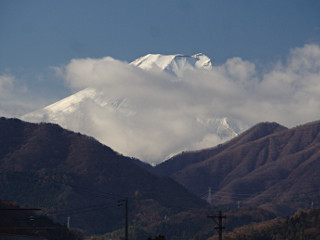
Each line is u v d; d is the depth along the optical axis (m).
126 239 189.38
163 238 174.12
